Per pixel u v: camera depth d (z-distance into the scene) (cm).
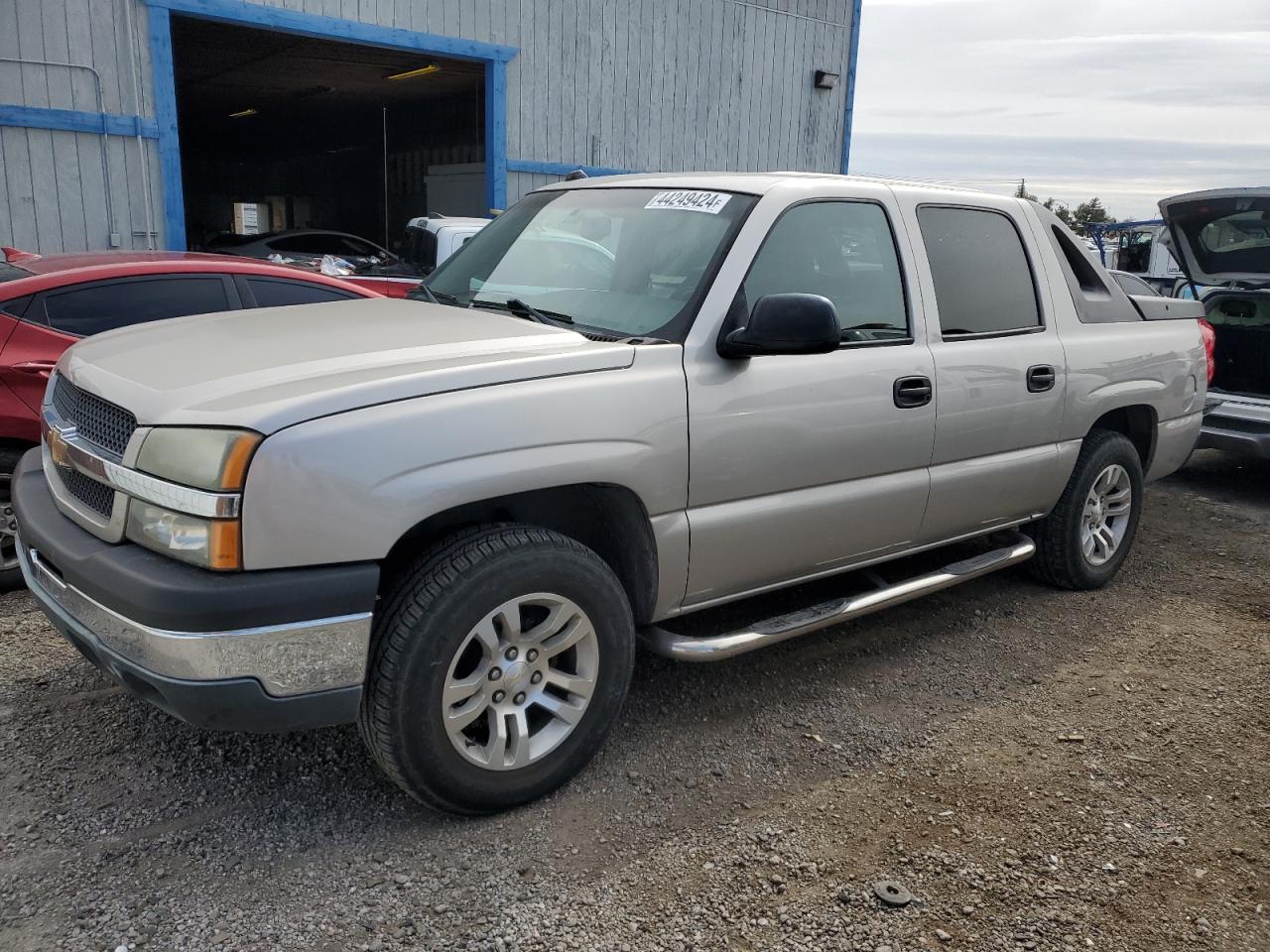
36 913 237
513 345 286
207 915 239
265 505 229
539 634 279
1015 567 516
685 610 321
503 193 1281
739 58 1494
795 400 323
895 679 386
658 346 297
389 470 241
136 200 1005
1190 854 280
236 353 275
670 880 259
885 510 362
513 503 293
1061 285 437
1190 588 509
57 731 321
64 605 265
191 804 285
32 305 463
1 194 928
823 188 351
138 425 248
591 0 1309
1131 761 331
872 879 263
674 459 295
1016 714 362
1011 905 255
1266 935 248
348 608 240
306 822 279
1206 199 694
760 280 323
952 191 404
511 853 268
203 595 226
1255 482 767
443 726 263
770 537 328
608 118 1367
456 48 1197
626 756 321
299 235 1377
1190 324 515
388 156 2392
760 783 308
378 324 310
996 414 395
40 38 921
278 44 1430
